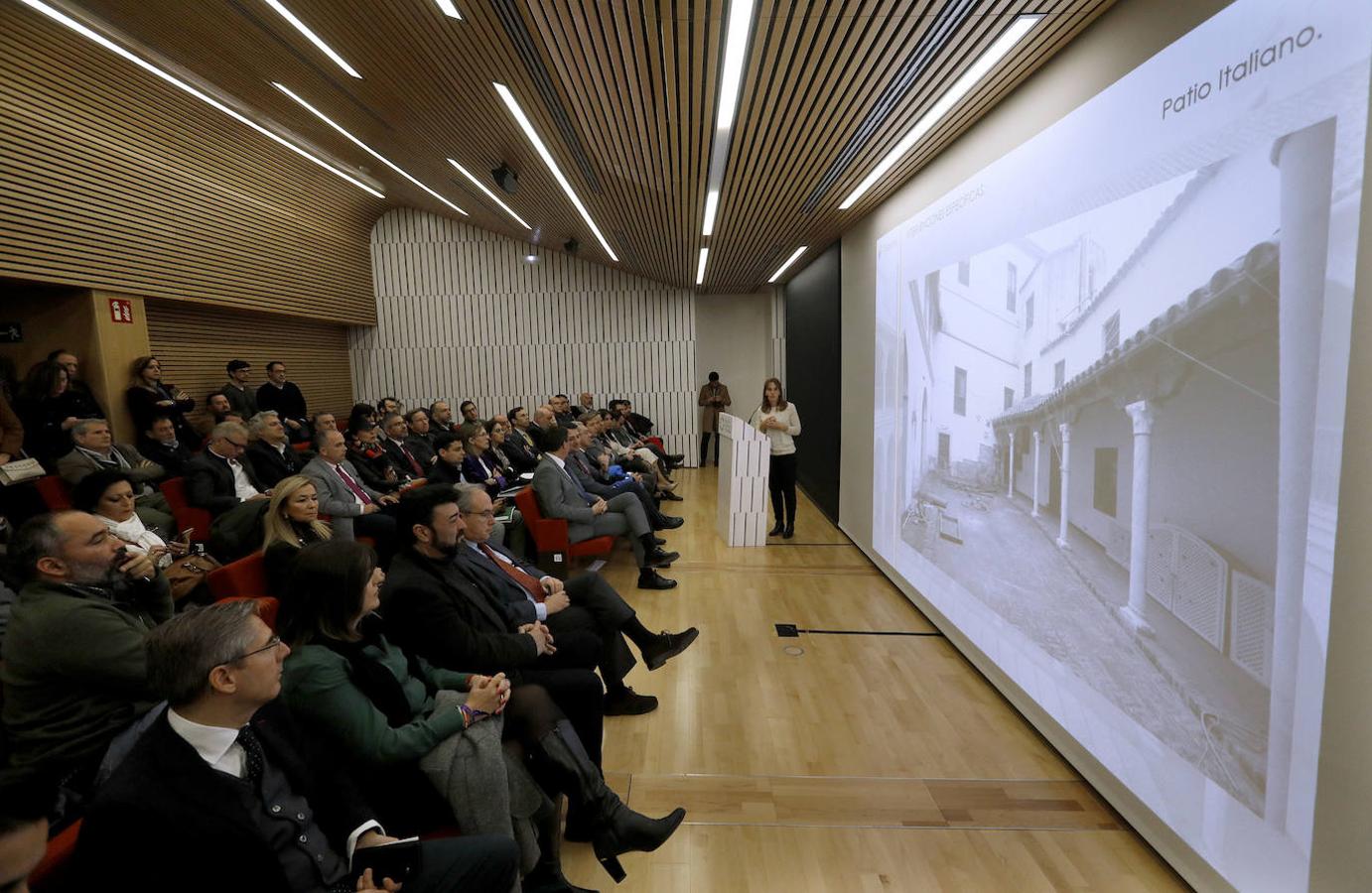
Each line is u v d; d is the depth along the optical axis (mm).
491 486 5828
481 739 1718
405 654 2143
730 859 2121
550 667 2639
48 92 4980
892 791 2459
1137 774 2160
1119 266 2176
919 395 4203
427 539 2264
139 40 4227
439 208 9648
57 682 1751
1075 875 2018
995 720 2961
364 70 4164
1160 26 1974
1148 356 2037
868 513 5602
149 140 5941
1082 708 2471
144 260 5926
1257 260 1608
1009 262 2979
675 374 11211
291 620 1655
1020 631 2945
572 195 6027
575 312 10977
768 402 6387
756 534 6074
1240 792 1707
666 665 3580
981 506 3322
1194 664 1864
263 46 4164
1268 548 1595
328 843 1440
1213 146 1748
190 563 2746
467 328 10836
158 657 1233
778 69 2891
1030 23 2338
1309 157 1457
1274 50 1549
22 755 1728
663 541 5961
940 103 3113
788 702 3148
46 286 5234
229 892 1206
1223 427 1734
